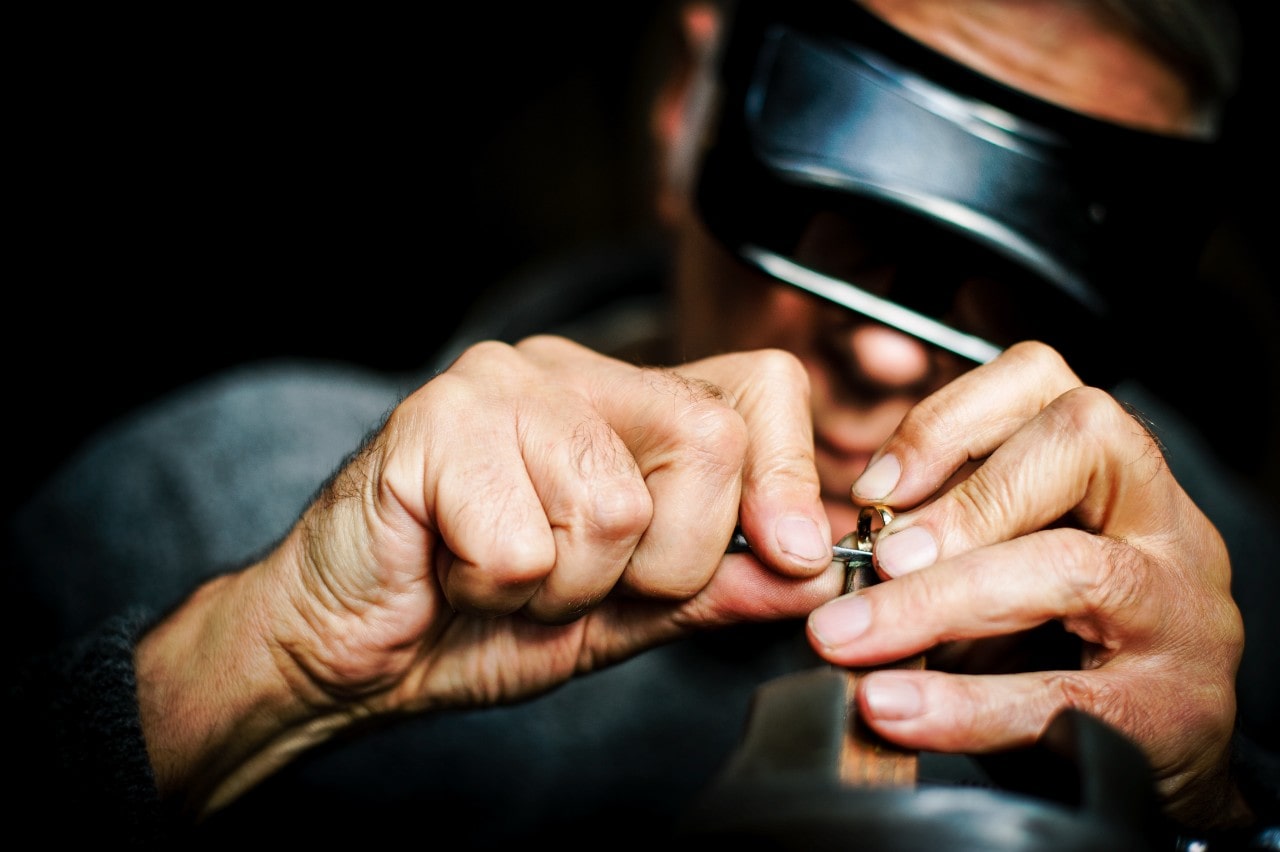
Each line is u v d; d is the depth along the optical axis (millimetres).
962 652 494
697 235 650
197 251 1499
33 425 1409
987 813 347
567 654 489
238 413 774
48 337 1428
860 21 537
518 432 448
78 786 475
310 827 650
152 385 1484
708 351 648
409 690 492
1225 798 477
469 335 835
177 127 1453
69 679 491
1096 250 537
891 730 425
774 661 659
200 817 507
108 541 713
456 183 1557
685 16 753
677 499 448
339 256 1561
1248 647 782
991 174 531
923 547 449
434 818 654
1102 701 435
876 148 537
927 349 572
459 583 441
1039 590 438
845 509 624
